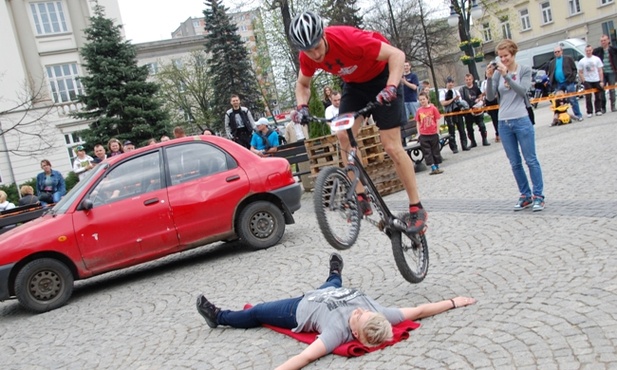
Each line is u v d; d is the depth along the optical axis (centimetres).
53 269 796
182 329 592
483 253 654
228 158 916
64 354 587
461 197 1024
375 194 533
